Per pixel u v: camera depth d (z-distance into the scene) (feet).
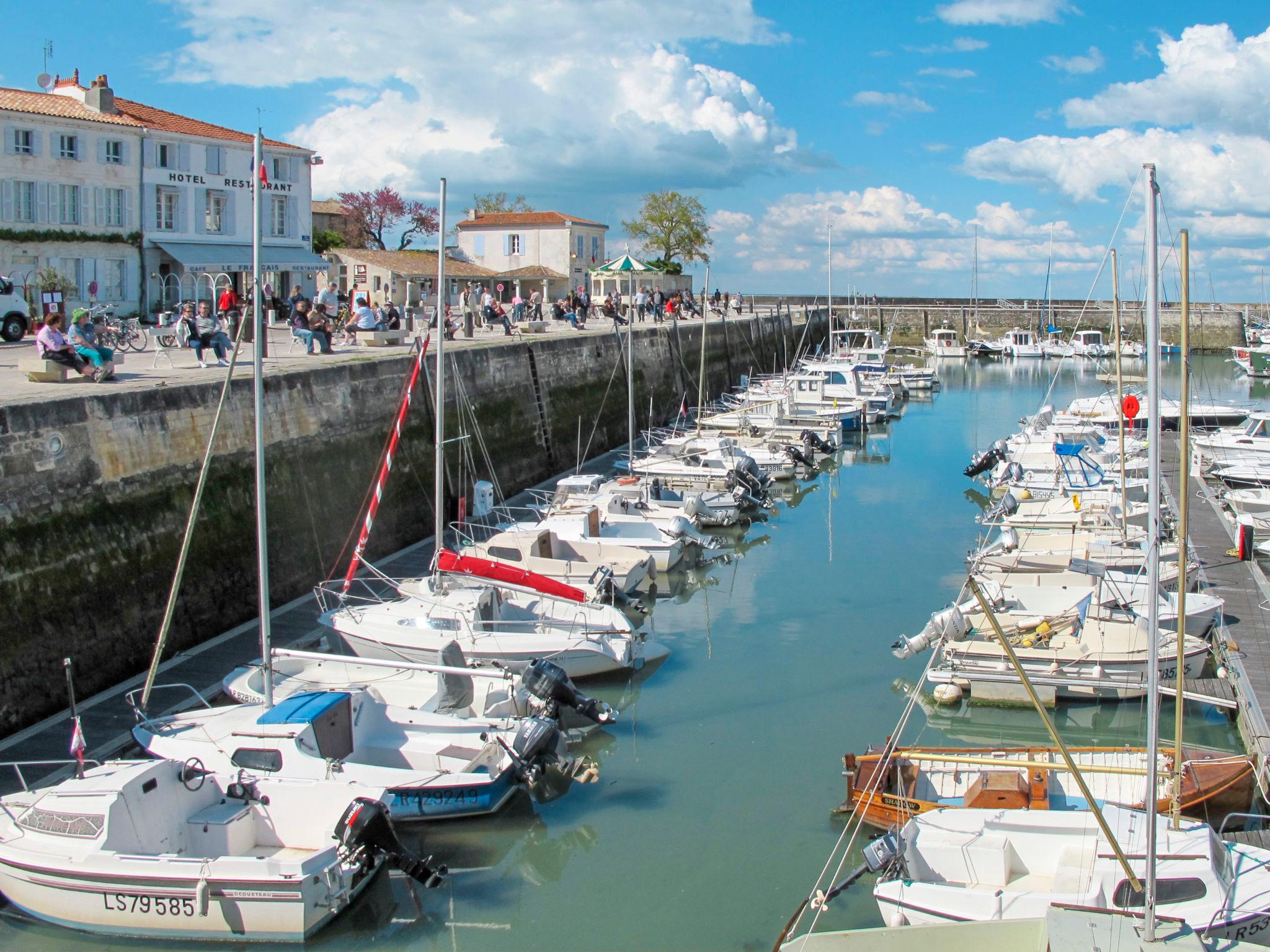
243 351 91.30
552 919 39.11
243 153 152.35
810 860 42.70
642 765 50.88
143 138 138.00
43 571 53.21
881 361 222.07
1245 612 67.00
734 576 84.58
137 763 40.19
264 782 41.09
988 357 294.05
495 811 45.14
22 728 50.37
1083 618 58.49
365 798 39.73
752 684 61.21
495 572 64.28
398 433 69.36
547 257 233.14
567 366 128.16
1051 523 88.48
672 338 171.63
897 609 75.66
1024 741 53.16
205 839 40.22
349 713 46.60
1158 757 42.32
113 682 56.18
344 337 107.96
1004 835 38.24
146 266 139.54
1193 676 57.16
